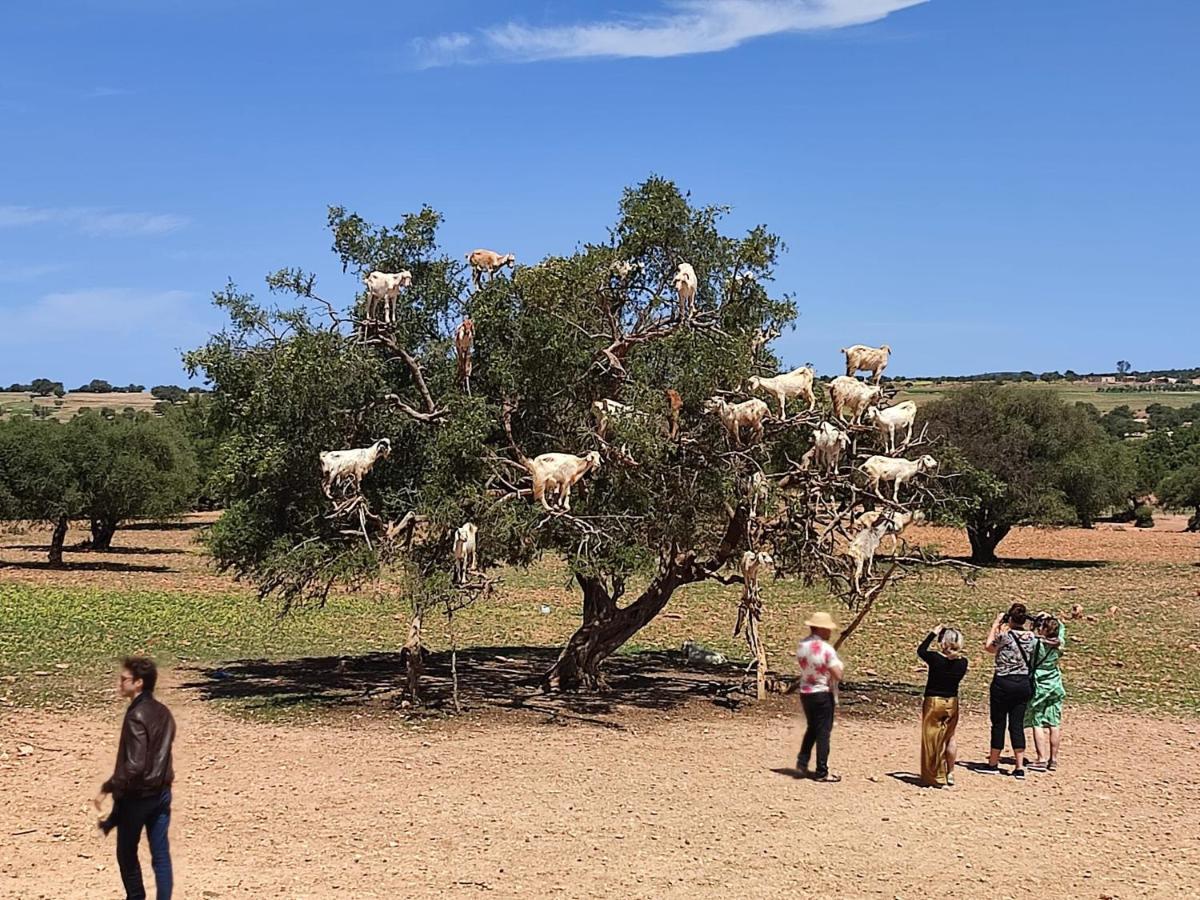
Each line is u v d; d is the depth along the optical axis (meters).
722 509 17.45
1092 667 23.30
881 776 13.54
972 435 49.03
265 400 16.72
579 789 12.50
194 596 33.12
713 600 35.62
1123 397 172.88
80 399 160.25
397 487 17.44
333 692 18.47
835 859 10.30
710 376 16.67
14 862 9.55
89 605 29.78
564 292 16.83
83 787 12.20
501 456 17.08
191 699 17.78
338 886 9.12
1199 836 11.45
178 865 9.57
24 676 19.27
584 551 16.14
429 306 18.47
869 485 16.86
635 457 15.97
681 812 11.66
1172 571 47.50
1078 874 10.12
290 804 11.64
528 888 9.22
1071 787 13.38
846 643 26.44
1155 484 79.75
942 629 13.26
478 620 29.78
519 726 15.92
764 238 18.45
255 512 17.81
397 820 11.12
